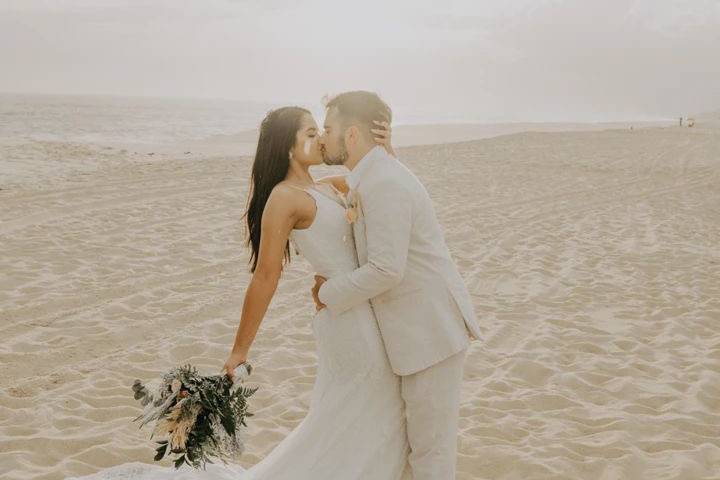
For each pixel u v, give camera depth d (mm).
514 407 4586
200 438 2498
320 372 2775
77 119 70500
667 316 6645
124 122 67562
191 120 82250
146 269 7656
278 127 2652
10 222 9648
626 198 14352
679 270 8477
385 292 2619
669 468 3783
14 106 113438
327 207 2670
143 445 3848
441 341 2576
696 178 17969
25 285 6836
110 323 5926
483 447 3957
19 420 4160
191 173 15680
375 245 2473
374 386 2652
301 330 6059
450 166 19219
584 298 7176
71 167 16828
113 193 12414
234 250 8719
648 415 4477
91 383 4719
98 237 8992
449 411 2633
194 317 6195
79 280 7098
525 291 7457
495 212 12195
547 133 38688
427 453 2652
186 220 10352
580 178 17422
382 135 2596
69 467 3592
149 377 4879
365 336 2621
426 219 2609
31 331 5656
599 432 4234
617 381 5012
